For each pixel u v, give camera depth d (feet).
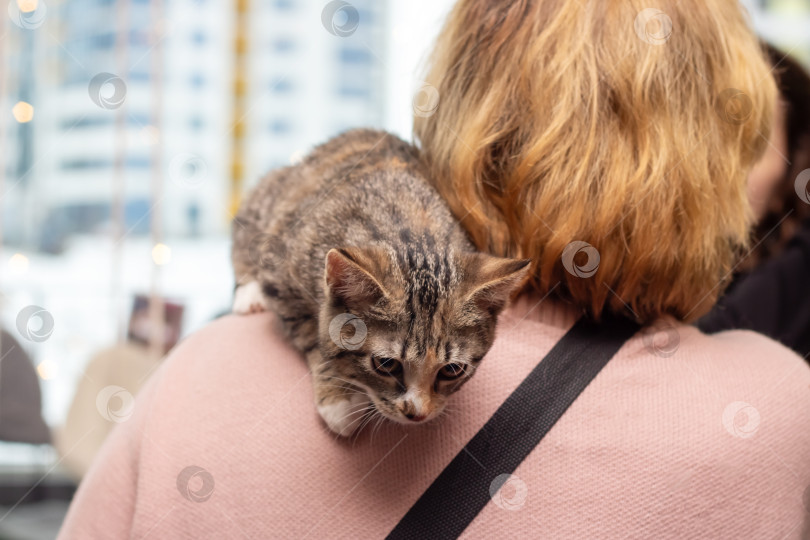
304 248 5.13
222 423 3.69
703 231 3.76
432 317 4.45
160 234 9.05
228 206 8.54
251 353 4.01
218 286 9.18
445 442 3.59
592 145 3.64
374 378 4.50
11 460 9.09
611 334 3.77
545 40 3.78
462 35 4.22
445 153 4.26
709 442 3.46
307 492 3.53
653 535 3.39
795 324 8.36
